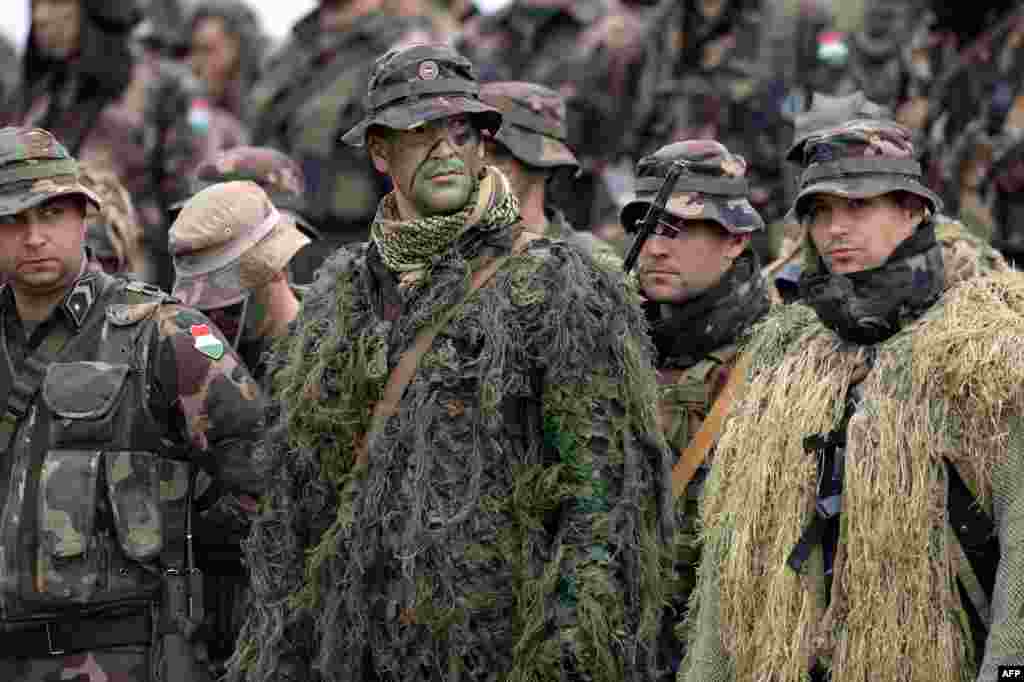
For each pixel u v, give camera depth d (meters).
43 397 14.35
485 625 12.12
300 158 27.31
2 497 14.29
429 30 28.42
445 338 12.27
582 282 12.20
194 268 16.42
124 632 14.30
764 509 12.66
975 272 13.37
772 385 12.95
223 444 14.55
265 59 38.97
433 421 12.18
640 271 16.02
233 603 14.98
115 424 14.36
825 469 12.52
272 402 13.14
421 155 12.36
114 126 27.58
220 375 14.55
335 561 12.52
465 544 12.08
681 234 15.85
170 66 29.34
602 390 12.09
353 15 27.88
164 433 14.52
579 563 11.95
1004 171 22.56
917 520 12.05
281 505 12.93
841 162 12.70
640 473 12.20
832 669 12.18
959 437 12.05
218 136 29.88
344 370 12.66
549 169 18.17
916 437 12.12
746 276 16.05
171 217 18.86
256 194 16.67
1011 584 11.76
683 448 15.59
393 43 27.55
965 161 22.88
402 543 12.18
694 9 27.48
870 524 12.12
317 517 12.83
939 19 23.61
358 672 12.49
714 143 16.19
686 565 15.17
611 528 12.00
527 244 12.41
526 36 28.14
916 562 12.05
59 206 14.48
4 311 14.69
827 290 12.75
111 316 14.55
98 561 14.23
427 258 12.45
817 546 12.45
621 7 28.33
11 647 14.26
